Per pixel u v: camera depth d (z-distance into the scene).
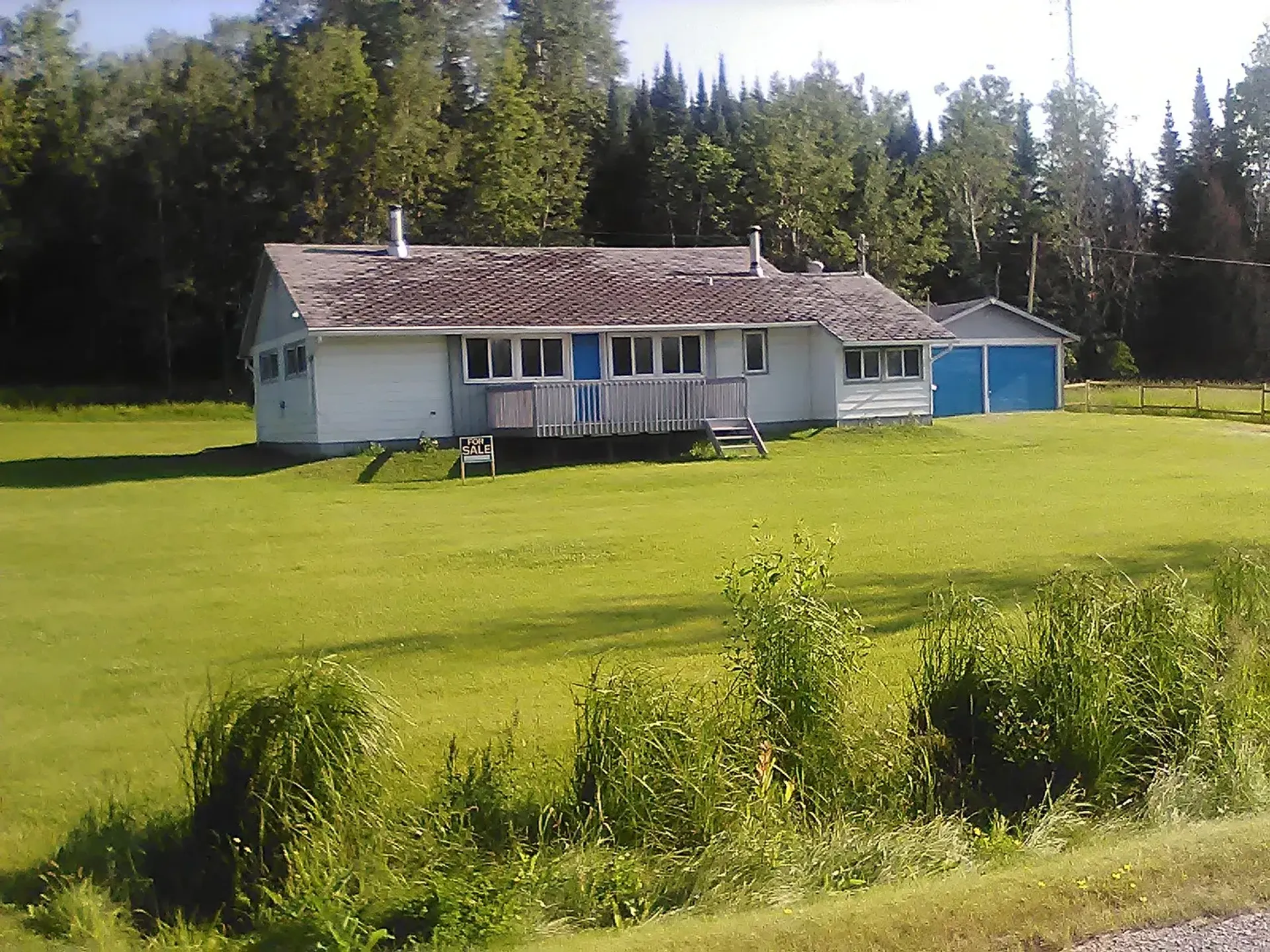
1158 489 21.83
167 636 11.65
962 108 76.69
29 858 6.40
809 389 33.16
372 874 6.09
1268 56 69.12
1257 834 5.98
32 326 58.34
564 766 7.31
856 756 7.16
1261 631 8.43
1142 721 7.57
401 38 63.59
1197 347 65.31
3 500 22.88
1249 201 69.31
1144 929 4.92
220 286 57.53
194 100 57.25
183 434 40.34
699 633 11.20
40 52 61.47
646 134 72.50
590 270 33.22
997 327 42.69
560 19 78.06
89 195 56.81
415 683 9.65
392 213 32.09
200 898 6.11
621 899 5.98
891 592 12.72
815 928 5.00
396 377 28.38
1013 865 6.02
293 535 18.33
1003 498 20.86
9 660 10.74
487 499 22.33
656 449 29.66
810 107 71.75
